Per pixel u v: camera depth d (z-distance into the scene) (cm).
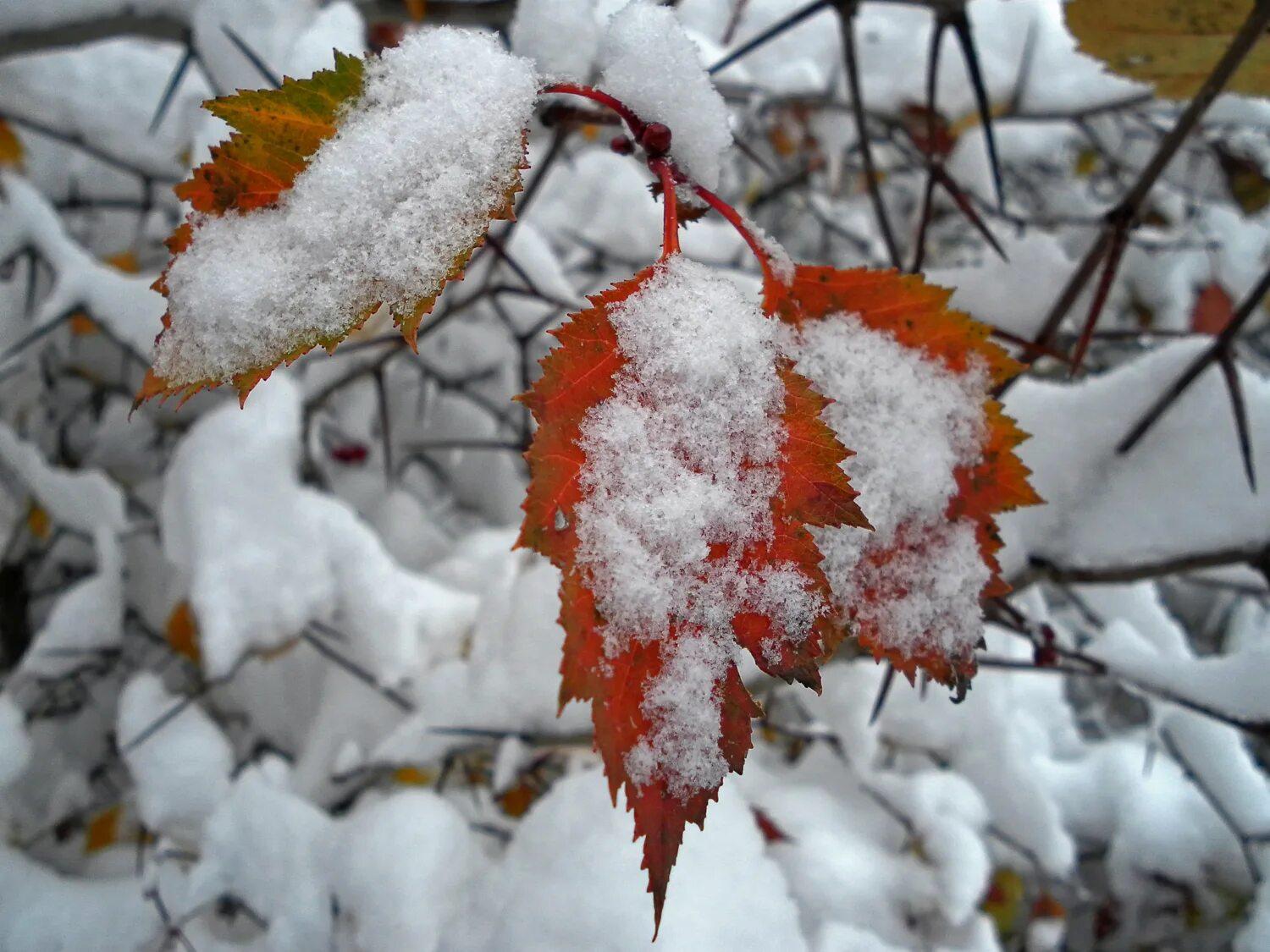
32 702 39
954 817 36
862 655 23
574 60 16
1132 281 48
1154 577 22
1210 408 22
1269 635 23
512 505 50
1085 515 22
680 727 11
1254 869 39
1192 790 43
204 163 12
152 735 33
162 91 37
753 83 41
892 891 34
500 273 37
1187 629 63
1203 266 49
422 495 51
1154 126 39
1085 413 23
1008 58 36
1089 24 21
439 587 36
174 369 11
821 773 41
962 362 14
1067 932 43
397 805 29
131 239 44
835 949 30
